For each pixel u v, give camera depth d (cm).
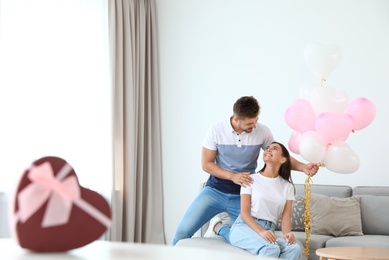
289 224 345
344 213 436
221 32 541
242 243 333
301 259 353
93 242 102
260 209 342
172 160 555
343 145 318
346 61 495
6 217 407
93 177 491
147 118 552
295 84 511
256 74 525
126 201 520
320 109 324
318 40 506
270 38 522
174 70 558
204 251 91
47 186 89
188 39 554
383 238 410
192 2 553
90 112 490
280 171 351
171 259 84
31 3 436
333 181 495
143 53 546
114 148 508
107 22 507
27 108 429
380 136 483
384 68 485
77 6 479
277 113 516
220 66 540
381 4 488
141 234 539
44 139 446
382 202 442
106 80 505
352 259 314
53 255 90
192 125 549
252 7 530
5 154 410
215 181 366
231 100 534
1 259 86
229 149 361
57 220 87
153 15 561
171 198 554
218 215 409
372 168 484
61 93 463
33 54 436
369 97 488
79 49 481
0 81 410
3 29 412
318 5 507
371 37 489
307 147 312
